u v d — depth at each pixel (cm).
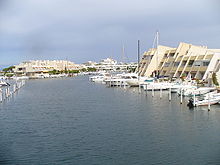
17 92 8569
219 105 4875
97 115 4400
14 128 3662
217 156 2542
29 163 2477
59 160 2525
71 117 4312
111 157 2561
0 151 2772
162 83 7531
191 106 4834
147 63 11706
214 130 3366
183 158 2516
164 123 3747
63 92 8350
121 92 7694
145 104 5366
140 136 3162
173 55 10769
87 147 2831
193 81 7319
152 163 2419
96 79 13088
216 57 7962
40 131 3484
